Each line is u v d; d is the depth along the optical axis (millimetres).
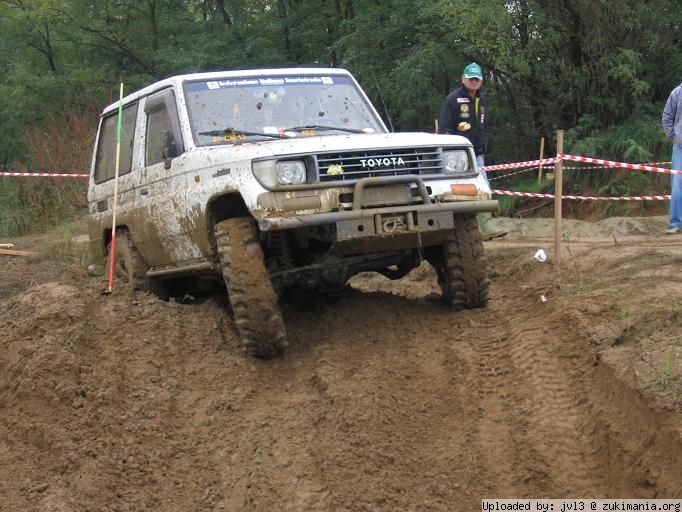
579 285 8352
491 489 5863
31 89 33281
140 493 6102
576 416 6270
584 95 21281
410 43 24797
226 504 5977
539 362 6871
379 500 5773
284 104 8406
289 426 6543
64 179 20219
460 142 7688
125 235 9383
